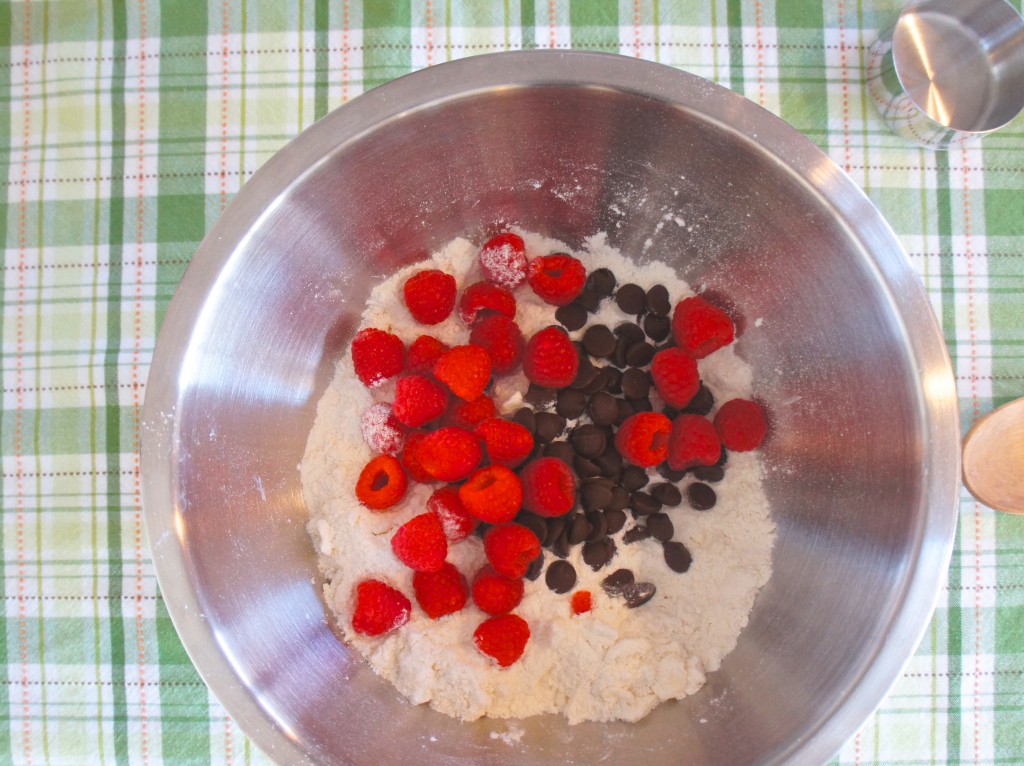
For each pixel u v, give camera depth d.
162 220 0.34
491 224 0.33
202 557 0.28
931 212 0.34
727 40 0.33
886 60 0.32
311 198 0.28
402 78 0.27
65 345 0.34
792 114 0.33
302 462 0.32
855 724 0.27
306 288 0.31
